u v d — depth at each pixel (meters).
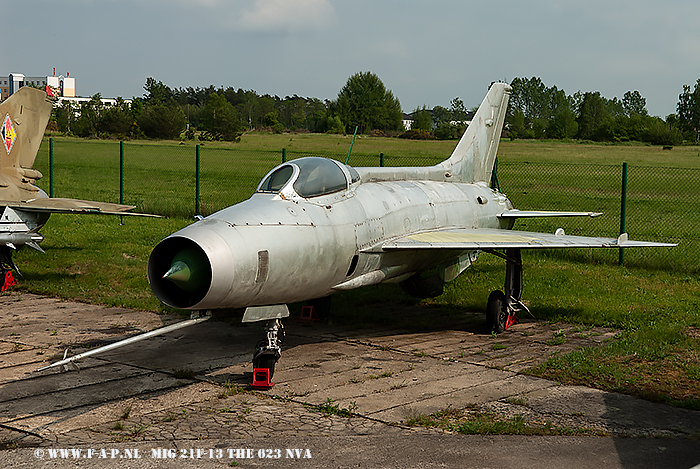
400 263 10.10
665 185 37.53
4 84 165.62
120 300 12.09
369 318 11.26
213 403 6.96
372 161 46.69
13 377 7.80
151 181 35.47
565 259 16.89
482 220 12.59
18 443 5.82
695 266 15.43
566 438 6.00
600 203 28.47
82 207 12.59
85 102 99.12
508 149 88.88
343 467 5.32
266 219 7.57
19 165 14.16
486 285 13.84
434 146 84.94
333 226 8.41
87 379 7.77
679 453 5.67
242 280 6.91
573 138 153.75
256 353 7.54
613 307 11.82
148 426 6.26
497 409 6.79
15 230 12.31
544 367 8.24
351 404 6.92
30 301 12.24
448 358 8.87
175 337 9.85
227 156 55.16
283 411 6.71
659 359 8.68
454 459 5.48
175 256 6.86
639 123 137.12
